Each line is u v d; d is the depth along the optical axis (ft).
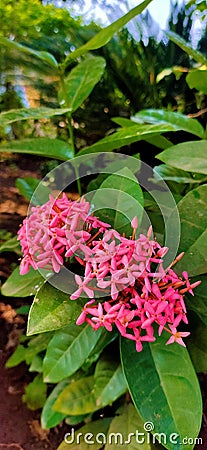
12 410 1.38
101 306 0.78
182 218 0.91
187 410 0.83
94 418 1.29
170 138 1.62
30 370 1.38
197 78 1.16
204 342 1.04
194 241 0.89
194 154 0.91
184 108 1.65
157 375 0.87
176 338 0.80
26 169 1.86
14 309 1.76
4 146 1.07
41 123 1.67
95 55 1.54
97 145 1.03
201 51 1.58
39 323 0.82
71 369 0.98
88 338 0.99
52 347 1.01
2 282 1.77
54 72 1.55
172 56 1.58
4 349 1.61
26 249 0.84
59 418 1.22
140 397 0.85
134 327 0.79
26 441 1.28
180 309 0.81
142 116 1.25
